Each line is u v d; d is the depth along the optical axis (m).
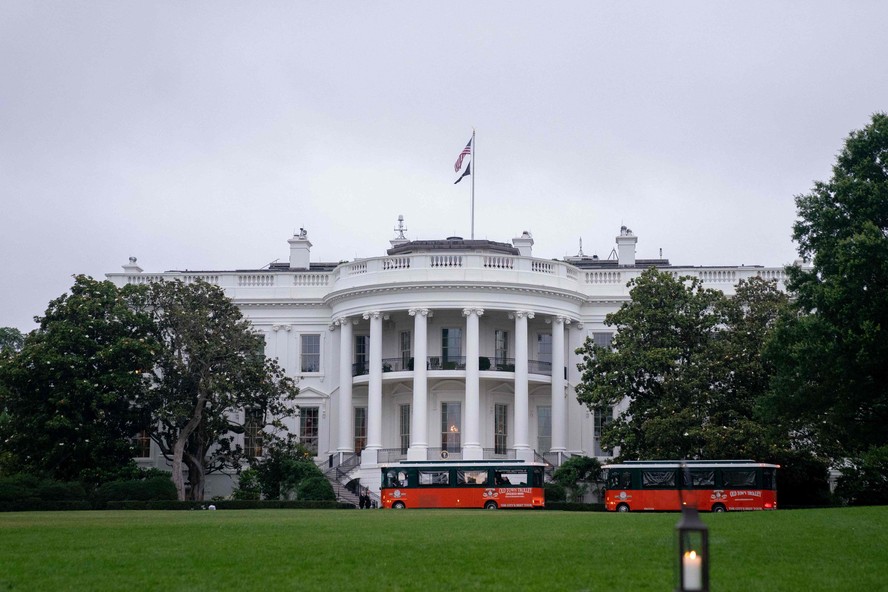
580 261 83.50
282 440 64.81
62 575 20.08
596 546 24.66
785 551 23.36
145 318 63.12
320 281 73.81
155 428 63.78
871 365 41.72
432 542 25.67
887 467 56.06
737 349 55.12
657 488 53.75
